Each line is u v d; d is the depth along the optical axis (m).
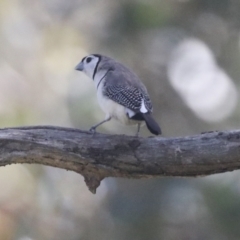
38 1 18.73
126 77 9.50
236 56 15.25
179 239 13.59
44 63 18.38
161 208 13.62
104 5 15.35
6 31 18.62
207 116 15.62
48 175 16.61
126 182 14.17
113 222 14.16
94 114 16.09
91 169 8.36
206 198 13.19
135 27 14.36
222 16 14.65
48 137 8.34
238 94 15.39
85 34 17.66
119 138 8.29
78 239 16.08
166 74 15.53
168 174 8.30
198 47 15.12
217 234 13.25
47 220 16.19
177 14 14.58
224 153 8.05
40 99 18.00
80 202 16.58
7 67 18.38
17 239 15.75
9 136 8.34
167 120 15.68
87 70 10.63
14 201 16.06
